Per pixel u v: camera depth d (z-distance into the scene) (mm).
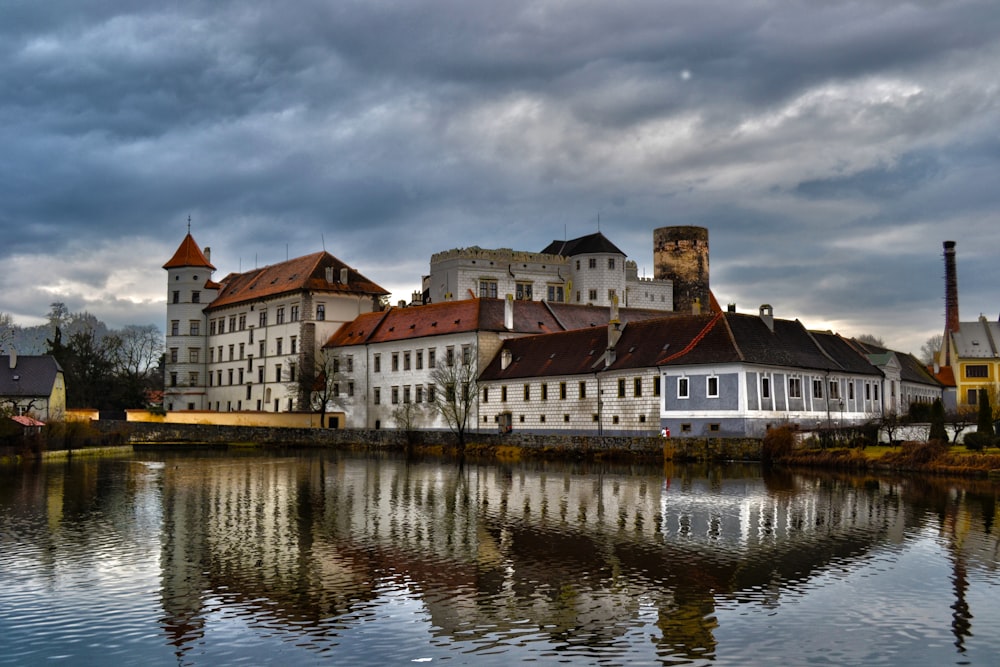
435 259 181625
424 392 127312
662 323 99875
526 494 58938
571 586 33125
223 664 25500
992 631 27953
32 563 36938
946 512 49656
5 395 120625
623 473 74438
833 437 84688
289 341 148625
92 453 105812
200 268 169750
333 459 97750
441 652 26328
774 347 93625
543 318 126875
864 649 26422
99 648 26734
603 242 184125
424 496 58312
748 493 58531
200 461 93875
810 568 35781
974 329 152875
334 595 32062
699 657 25859
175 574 35094
